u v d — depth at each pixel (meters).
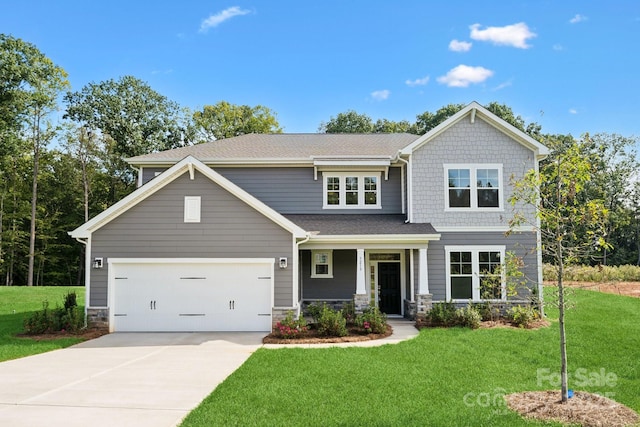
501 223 17.41
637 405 7.49
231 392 8.14
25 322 14.99
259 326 15.09
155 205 15.29
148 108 43.28
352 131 52.47
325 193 19.48
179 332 15.04
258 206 15.09
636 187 46.38
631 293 23.66
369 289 18.88
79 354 11.87
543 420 6.81
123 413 7.21
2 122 31.69
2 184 37.94
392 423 6.67
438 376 9.20
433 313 15.45
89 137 38.66
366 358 10.79
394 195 19.48
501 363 10.32
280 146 21.55
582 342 12.37
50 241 40.62
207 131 47.00
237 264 15.20
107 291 15.15
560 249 8.06
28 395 8.19
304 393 8.07
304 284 19.14
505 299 16.75
